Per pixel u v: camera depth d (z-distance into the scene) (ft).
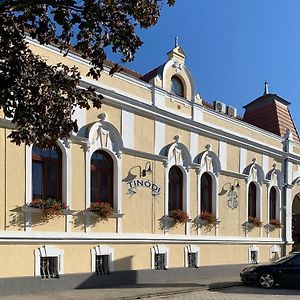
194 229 67.46
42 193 48.91
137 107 59.11
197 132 69.26
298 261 57.93
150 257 59.72
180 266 64.18
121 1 25.34
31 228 46.75
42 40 27.58
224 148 74.64
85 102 28.37
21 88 25.76
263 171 83.71
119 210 56.03
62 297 44.19
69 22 25.88
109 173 56.34
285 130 95.20
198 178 68.85
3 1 24.59
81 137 52.03
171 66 66.23
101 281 53.11
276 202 87.97
